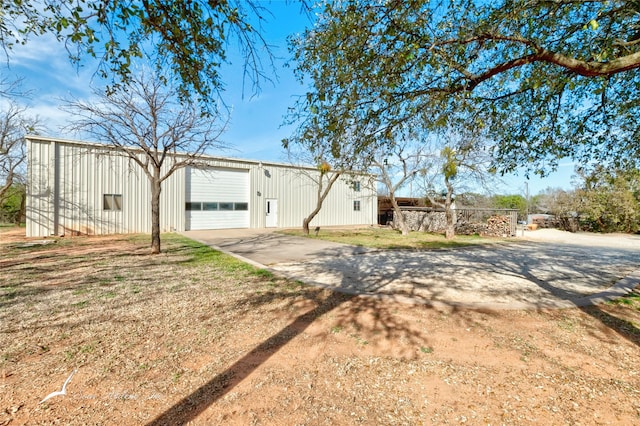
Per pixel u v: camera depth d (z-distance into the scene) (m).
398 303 4.74
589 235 19.14
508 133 5.29
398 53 3.28
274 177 21.64
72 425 2.05
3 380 2.57
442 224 20.00
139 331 3.62
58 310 4.30
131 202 15.81
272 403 2.31
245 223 20.38
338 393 2.45
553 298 5.12
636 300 5.00
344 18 3.17
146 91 8.54
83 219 14.51
